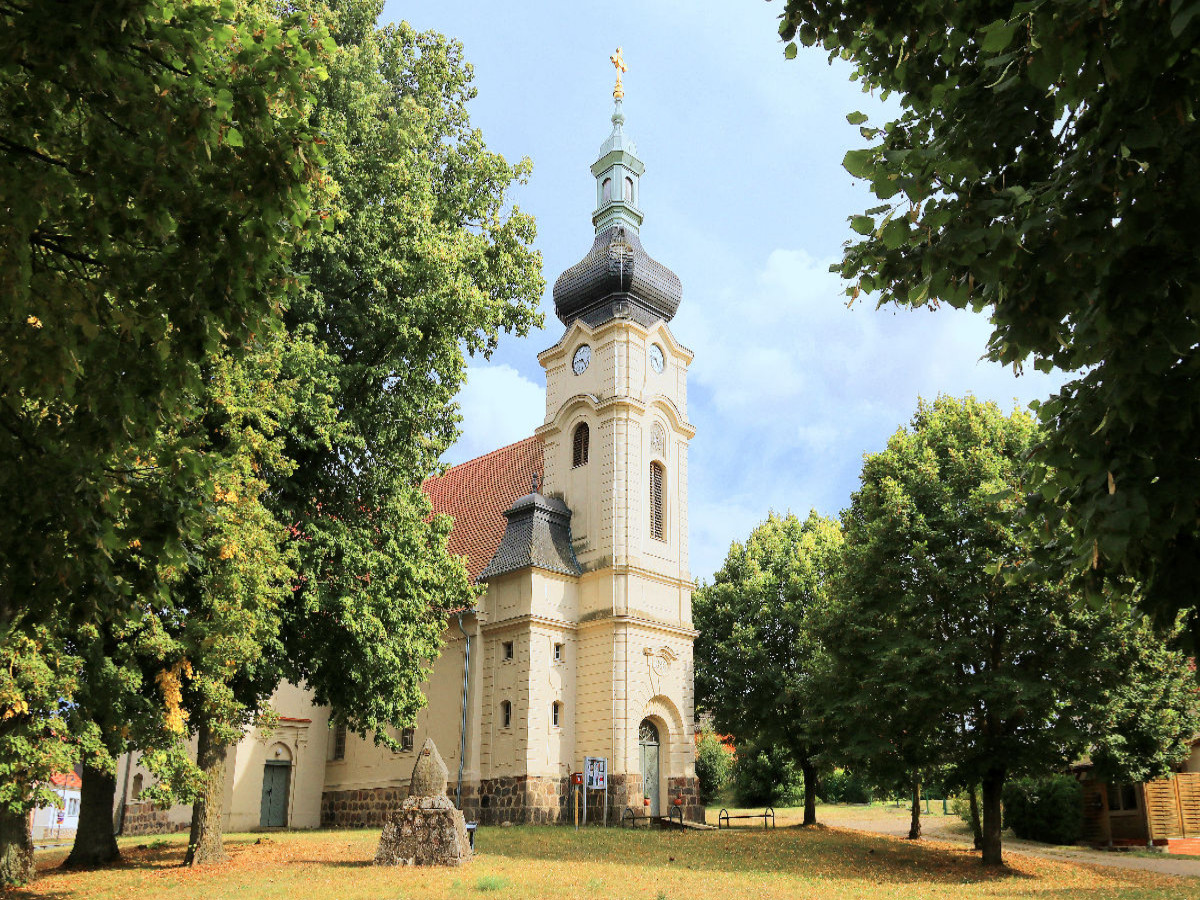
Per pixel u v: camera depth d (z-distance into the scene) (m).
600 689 37.84
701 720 51.00
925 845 31.20
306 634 24.80
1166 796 35.56
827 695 29.58
